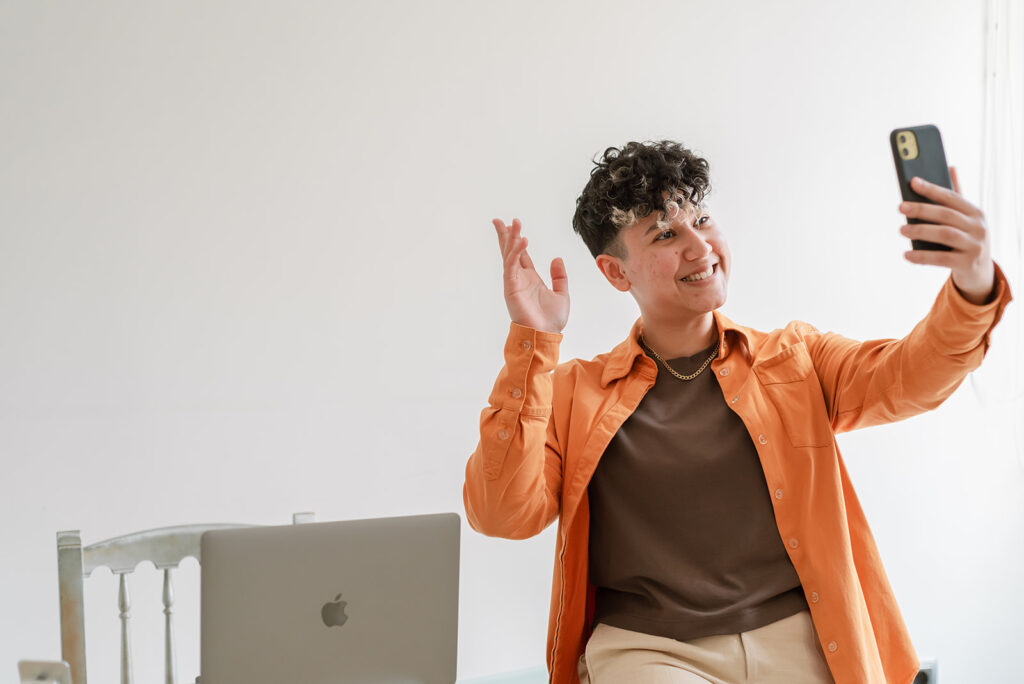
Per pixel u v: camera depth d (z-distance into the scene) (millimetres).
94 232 2334
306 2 2564
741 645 1416
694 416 1531
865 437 3152
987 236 1198
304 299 2539
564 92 2848
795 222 3133
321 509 2543
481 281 2750
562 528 1546
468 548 2686
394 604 1348
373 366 2611
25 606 2238
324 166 2570
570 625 1550
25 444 2254
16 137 2268
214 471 2432
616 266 1619
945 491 3268
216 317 2447
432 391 2680
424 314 2674
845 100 3227
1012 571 3357
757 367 1547
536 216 2812
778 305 3096
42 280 2283
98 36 2352
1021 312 3367
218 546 1250
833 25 3215
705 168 1530
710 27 3041
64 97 2314
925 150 1230
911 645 1510
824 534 1459
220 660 1249
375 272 2619
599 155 2891
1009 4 3420
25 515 2248
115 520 2330
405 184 2656
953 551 3270
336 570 1312
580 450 1547
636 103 2936
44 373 2277
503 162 2771
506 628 2717
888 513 3178
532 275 1463
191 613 2391
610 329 2883
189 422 2410
